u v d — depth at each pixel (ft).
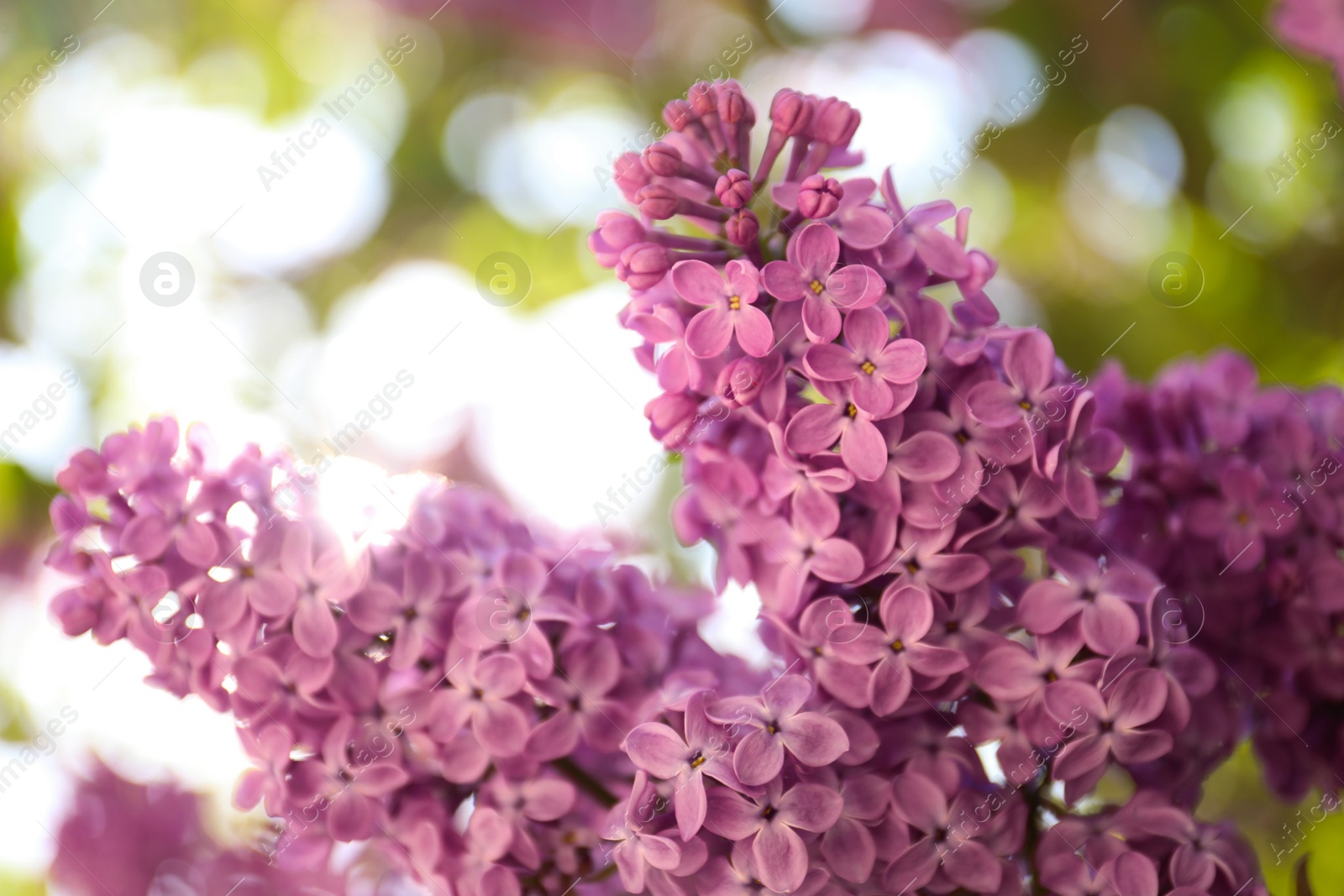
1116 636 1.98
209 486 2.04
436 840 2.04
